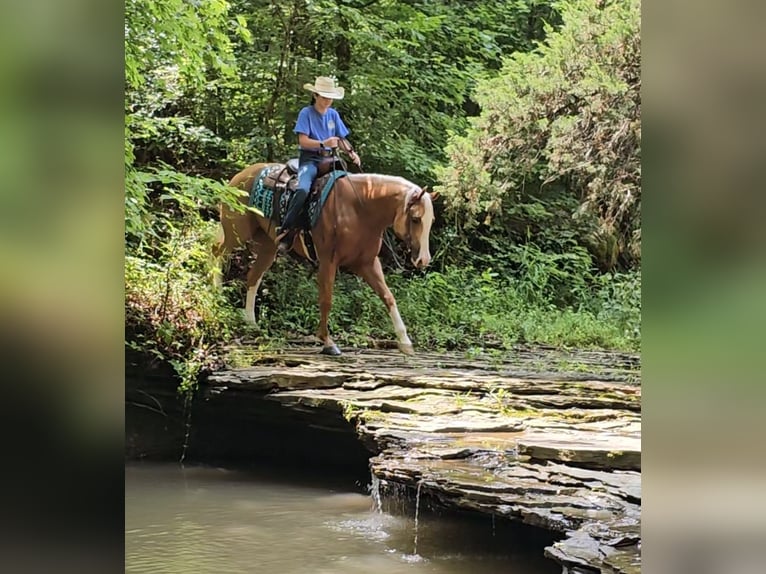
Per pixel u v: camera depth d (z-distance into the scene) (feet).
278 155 35.37
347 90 35.81
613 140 32.07
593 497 14.29
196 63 29.66
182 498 21.20
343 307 32.35
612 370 26.40
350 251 29.78
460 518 17.19
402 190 29.17
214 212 32.24
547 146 33.06
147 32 28.17
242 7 35.29
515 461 16.90
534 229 34.19
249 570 14.40
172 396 28.68
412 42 35.81
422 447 17.95
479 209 34.14
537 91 33.04
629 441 17.67
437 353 30.42
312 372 26.03
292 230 30.07
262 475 25.04
